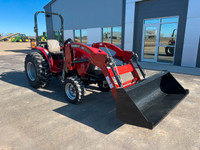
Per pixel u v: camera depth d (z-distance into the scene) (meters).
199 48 7.41
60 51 5.11
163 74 3.48
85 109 3.55
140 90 3.12
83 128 2.80
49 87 5.10
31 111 3.42
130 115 2.43
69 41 3.98
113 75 3.20
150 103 3.20
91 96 4.33
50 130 2.72
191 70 7.07
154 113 2.73
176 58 8.23
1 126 2.84
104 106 3.71
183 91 3.53
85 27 13.19
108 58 3.02
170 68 7.51
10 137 2.54
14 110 3.47
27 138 2.52
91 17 12.45
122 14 9.98
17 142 2.43
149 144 2.39
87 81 4.13
